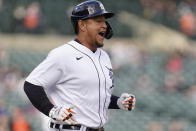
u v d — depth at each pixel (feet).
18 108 84.28
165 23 145.28
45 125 81.76
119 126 85.10
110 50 108.17
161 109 94.02
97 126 32.91
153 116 91.61
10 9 122.31
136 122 87.35
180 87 106.42
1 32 126.21
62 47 32.50
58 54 31.83
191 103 95.20
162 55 112.98
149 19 142.82
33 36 130.00
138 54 111.96
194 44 142.61
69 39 133.39
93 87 32.22
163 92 100.53
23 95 85.51
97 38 33.06
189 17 147.02
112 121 84.69
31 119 83.20
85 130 32.37
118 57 107.55
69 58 31.89
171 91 102.83
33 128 82.53
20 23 127.75
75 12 33.04
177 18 146.51
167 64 111.14
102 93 32.71
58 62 31.68
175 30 145.89
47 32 131.54
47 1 125.39
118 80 94.99
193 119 93.30
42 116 82.48
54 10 128.26
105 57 34.71
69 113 30.30
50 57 31.94
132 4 103.76
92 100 32.30
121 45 117.50
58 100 32.83
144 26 141.18
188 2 148.77
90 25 32.71
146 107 94.17
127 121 86.07
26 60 102.73
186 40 144.87
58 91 32.78
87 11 32.53
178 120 91.97
